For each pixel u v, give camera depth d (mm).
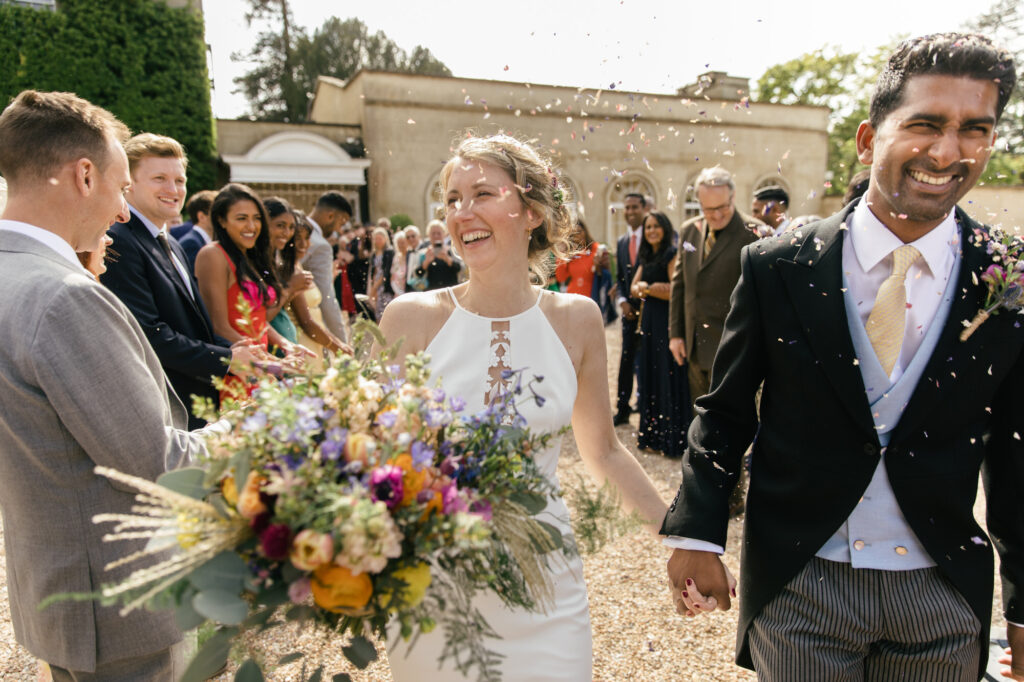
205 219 4250
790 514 1594
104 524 1505
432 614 1208
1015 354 1469
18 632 1610
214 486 1188
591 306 1891
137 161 2863
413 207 17297
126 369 1454
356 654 1309
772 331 1602
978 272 1476
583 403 1898
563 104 16859
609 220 16938
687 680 2635
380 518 989
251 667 1292
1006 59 1357
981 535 1530
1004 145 1410
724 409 1741
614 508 1390
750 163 19250
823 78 22297
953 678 1493
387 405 1242
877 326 1503
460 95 17094
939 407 1472
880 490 1519
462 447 1272
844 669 1530
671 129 2068
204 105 15312
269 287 3527
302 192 16891
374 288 9039
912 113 1361
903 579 1505
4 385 1407
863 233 1533
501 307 1794
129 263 2715
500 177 1729
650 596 3238
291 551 1038
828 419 1538
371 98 16688
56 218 1562
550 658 1602
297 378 1364
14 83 13758
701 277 4461
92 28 14102
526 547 1290
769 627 1594
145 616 1565
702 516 1658
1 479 1498
